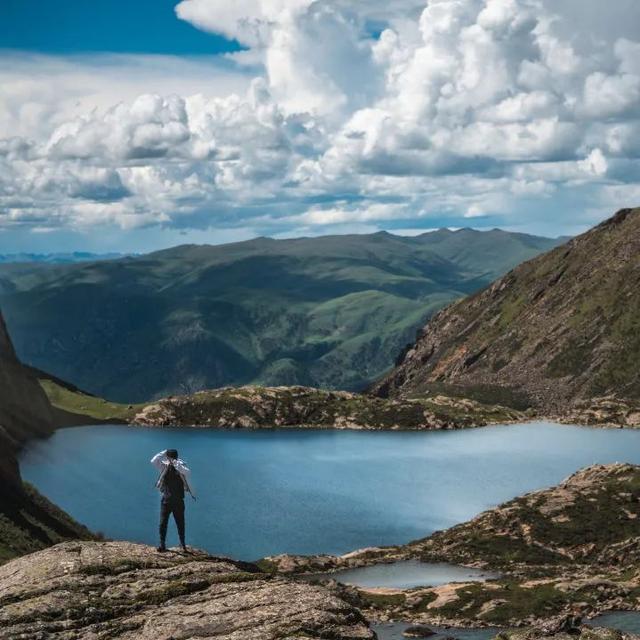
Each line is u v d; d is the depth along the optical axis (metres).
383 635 84.31
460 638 81.19
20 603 22.19
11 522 70.50
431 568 125.19
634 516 135.62
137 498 184.88
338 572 123.75
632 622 85.88
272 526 164.75
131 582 23.56
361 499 194.38
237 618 21.34
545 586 101.31
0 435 85.56
